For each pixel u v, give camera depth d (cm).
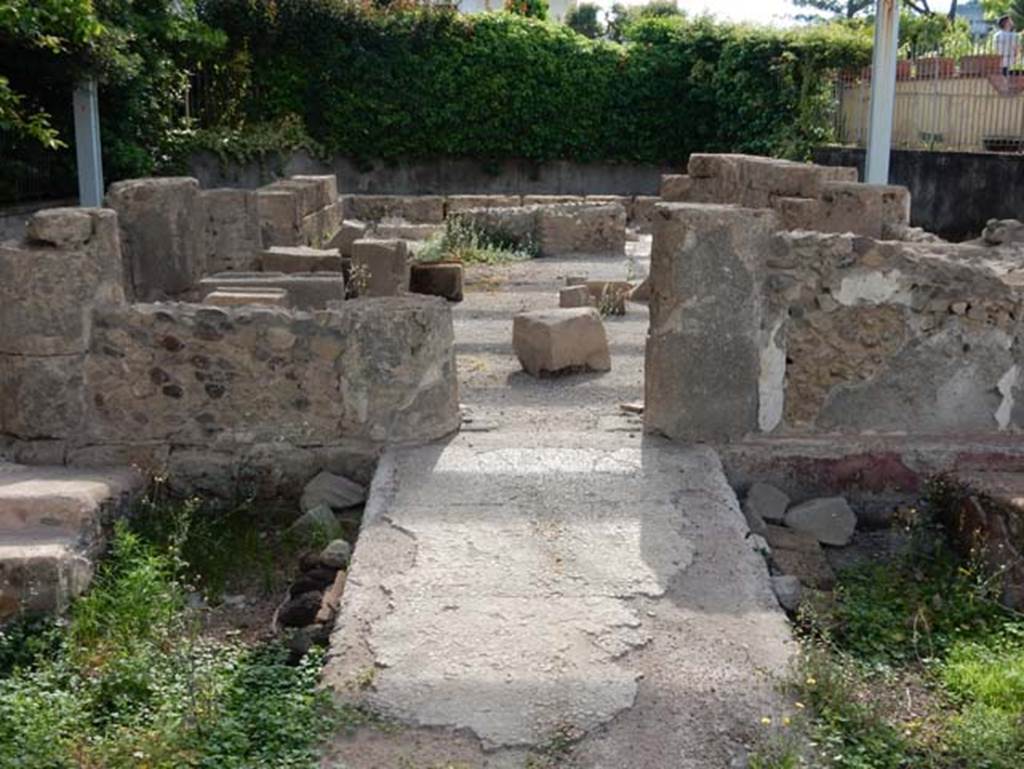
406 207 1587
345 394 534
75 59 1249
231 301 657
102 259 532
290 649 408
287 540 501
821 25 1956
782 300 529
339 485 528
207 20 1856
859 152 1591
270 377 532
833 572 477
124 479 510
